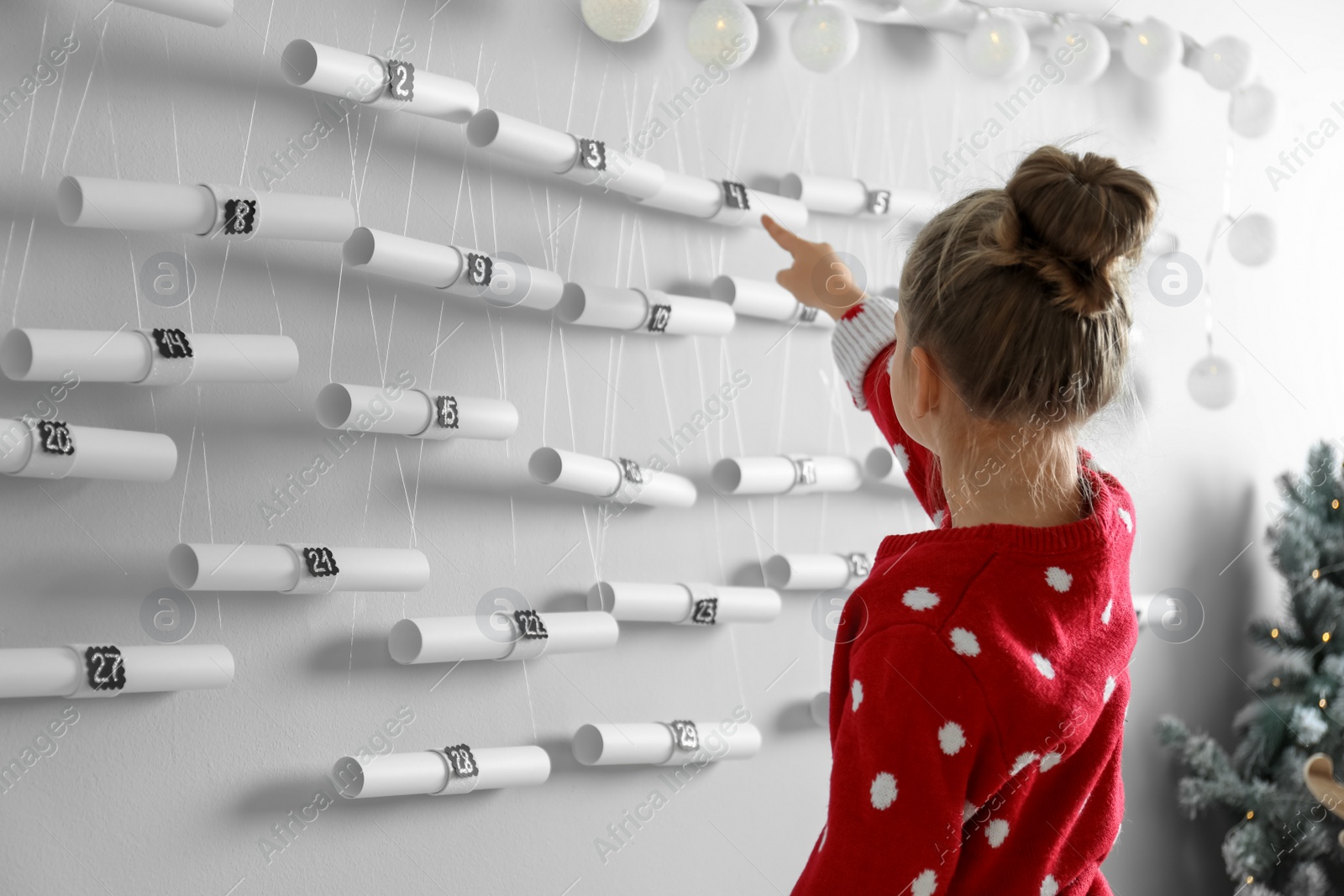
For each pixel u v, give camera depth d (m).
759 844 1.66
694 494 1.57
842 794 0.71
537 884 1.47
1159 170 2.11
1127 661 0.79
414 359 1.39
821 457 1.69
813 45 1.54
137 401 1.21
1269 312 2.27
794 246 1.20
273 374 1.21
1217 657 2.20
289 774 1.30
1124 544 0.79
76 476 1.13
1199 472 2.17
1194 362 2.15
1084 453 0.87
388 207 1.38
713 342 1.64
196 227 1.17
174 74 1.24
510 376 1.46
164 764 1.22
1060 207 0.68
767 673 1.68
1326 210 2.35
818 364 1.74
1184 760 2.01
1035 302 0.69
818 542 1.74
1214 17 2.17
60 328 1.16
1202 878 2.17
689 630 1.61
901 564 0.75
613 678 1.54
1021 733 0.70
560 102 1.51
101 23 1.20
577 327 1.52
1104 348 0.71
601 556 1.54
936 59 1.85
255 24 1.29
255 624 1.28
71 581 1.17
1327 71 2.35
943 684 0.69
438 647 1.33
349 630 1.34
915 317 0.75
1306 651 2.02
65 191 1.13
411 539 1.39
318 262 1.32
